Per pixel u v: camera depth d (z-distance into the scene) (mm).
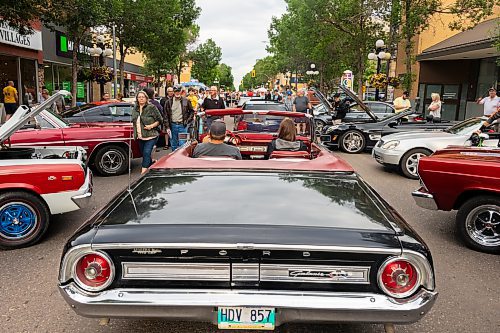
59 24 15789
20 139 8234
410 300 2492
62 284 2570
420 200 5582
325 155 4223
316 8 24219
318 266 2527
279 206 2992
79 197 5285
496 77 21375
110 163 9398
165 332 3309
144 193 3217
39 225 5160
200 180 3455
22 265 4578
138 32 22531
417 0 18703
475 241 5152
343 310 2461
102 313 2512
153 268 2553
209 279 2545
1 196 4973
